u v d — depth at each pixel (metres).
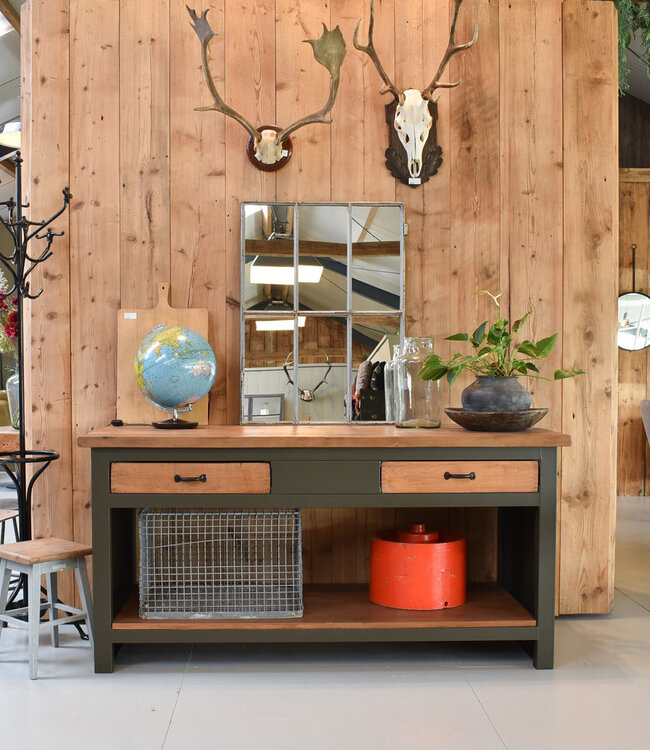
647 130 7.57
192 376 2.98
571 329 3.36
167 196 3.27
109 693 2.56
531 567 2.88
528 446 2.75
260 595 3.07
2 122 7.71
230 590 3.15
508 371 2.97
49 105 3.24
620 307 7.05
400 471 2.73
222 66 3.27
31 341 3.24
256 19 3.28
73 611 2.90
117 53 3.25
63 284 3.24
